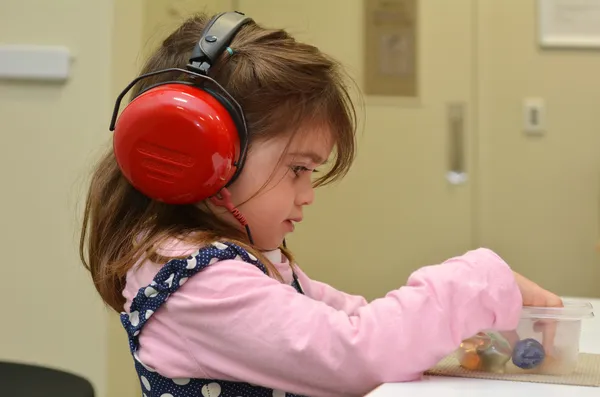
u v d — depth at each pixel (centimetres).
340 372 69
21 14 182
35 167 183
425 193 271
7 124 184
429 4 269
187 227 81
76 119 181
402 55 270
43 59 180
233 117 76
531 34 268
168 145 73
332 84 84
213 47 79
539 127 268
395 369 70
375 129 271
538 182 270
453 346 71
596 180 268
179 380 77
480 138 270
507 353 74
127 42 183
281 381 71
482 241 271
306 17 270
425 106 271
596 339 93
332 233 272
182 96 73
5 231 185
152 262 79
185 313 74
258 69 80
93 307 182
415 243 271
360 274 272
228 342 72
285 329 70
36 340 185
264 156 79
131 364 192
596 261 269
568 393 66
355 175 271
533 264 271
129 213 86
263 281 74
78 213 175
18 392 118
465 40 269
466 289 73
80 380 125
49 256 183
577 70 267
